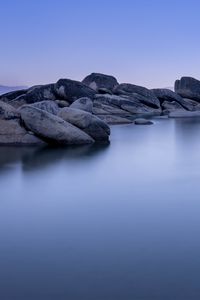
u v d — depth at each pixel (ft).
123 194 28.91
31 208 25.00
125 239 19.22
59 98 138.00
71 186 31.60
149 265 16.12
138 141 65.87
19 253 17.62
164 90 174.81
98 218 22.76
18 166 40.52
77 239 19.29
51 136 55.72
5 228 21.11
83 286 14.37
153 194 28.89
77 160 44.96
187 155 49.98
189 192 29.50
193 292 13.84
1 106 57.72
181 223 21.70
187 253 17.38
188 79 189.16
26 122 56.54
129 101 148.87
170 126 98.17
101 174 36.88
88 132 61.62
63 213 23.86
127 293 13.82
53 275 15.33
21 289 14.24
